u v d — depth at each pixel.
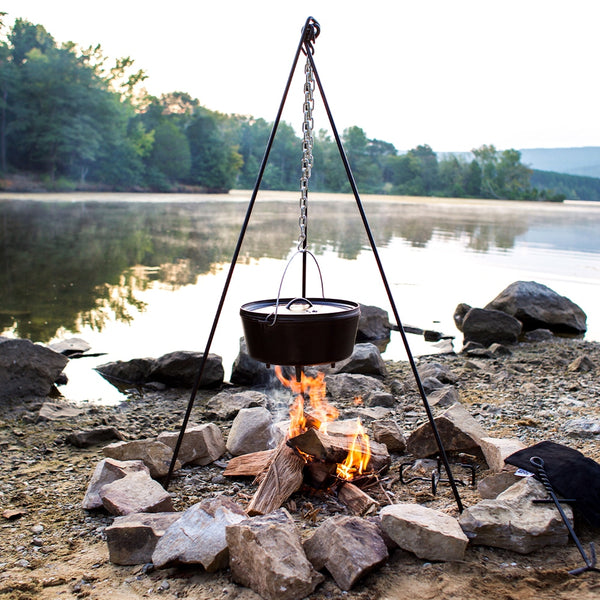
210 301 8.77
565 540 2.41
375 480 3.07
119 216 27.41
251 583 2.18
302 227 2.94
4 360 4.59
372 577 2.23
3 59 59.31
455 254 15.25
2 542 2.58
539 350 6.36
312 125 2.80
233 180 87.25
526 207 59.56
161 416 4.36
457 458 3.39
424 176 119.38
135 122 73.75
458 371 5.48
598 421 3.84
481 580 2.19
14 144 59.88
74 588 2.22
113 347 6.31
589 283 10.98
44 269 11.66
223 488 3.12
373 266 12.70
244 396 4.55
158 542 2.38
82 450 3.69
